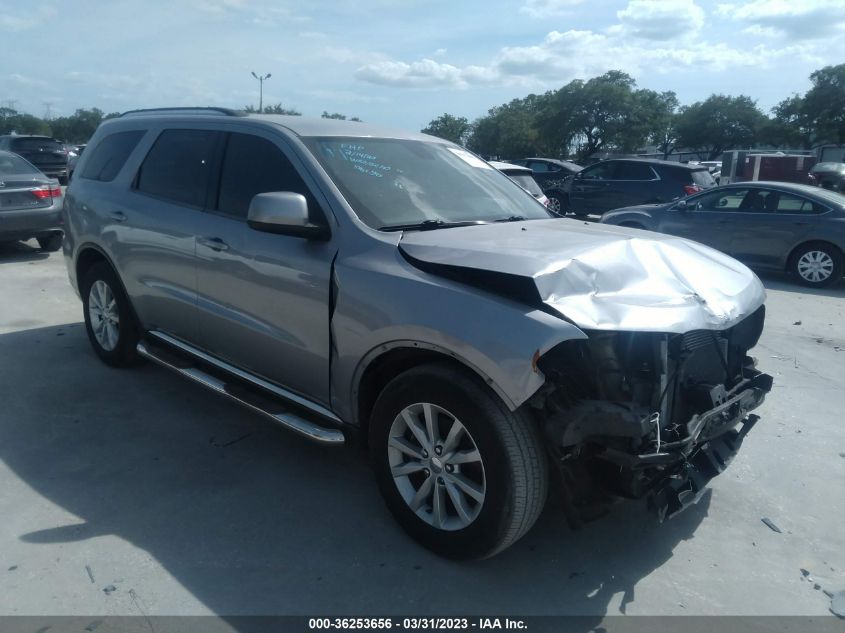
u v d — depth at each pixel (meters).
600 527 3.57
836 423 5.05
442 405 3.00
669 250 3.59
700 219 11.27
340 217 3.49
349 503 3.66
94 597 2.87
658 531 3.56
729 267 3.76
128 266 4.79
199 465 4.02
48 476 3.83
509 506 2.87
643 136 70.75
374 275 3.21
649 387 3.00
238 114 4.29
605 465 2.94
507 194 4.50
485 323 2.81
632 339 2.98
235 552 3.21
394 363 3.33
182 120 4.64
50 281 8.60
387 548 3.29
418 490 3.26
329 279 3.38
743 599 3.06
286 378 3.78
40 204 10.02
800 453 4.53
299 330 3.56
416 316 2.99
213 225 4.06
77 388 5.06
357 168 3.84
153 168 4.71
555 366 2.88
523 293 2.87
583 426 2.76
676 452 2.90
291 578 3.04
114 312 5.27
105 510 3.51
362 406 3.44
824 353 6.84
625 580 3.15
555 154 74.38
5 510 3.47
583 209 17.89
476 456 2.94
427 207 3.85
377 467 3.36
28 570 3.01
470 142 85.19
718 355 3.48
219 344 4.16
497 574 3.14
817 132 74.69
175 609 2.81
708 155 84.69
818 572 3.29
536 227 3.88
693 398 3.18
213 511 3.54
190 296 4.26
